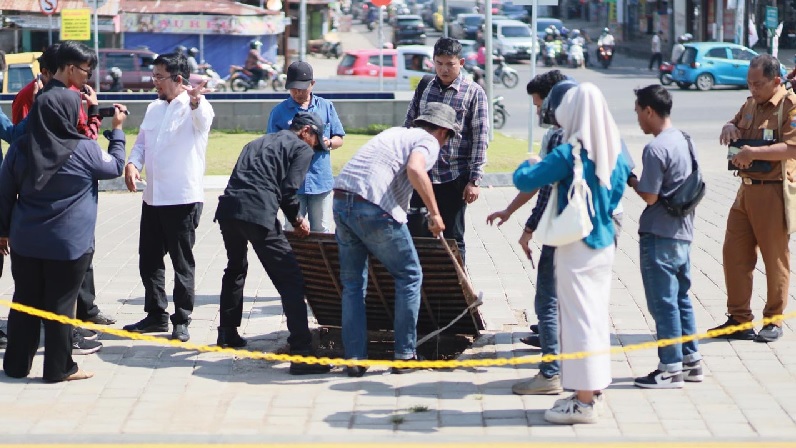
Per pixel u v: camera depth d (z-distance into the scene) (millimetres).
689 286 11062
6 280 15836
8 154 10922
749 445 9234
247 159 11906
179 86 12438
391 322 12844
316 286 12641
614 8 100750
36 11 57000
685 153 10672
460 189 12891
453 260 11523
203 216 21672
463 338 12930
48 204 10750
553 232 9508
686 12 81125
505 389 10891
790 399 10484
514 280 15891
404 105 34344
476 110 12734
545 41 79250
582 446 9203
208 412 10180
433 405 10398
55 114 10680
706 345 12352
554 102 10812
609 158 9562
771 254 12297
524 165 9820
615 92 56656
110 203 23516
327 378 11305
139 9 61781
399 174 11117
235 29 62719
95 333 12797
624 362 11727
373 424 9844
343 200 11078
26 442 9289
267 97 36875
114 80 50531
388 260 11227
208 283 15773
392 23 91938
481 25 82000
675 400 10484
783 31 73875
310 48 84125
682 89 58906
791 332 12812
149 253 12820
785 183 12094
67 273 10898
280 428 9727
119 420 9930
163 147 12344
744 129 12250
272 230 11680
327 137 14320
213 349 11266
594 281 9664
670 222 10703
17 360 11164
